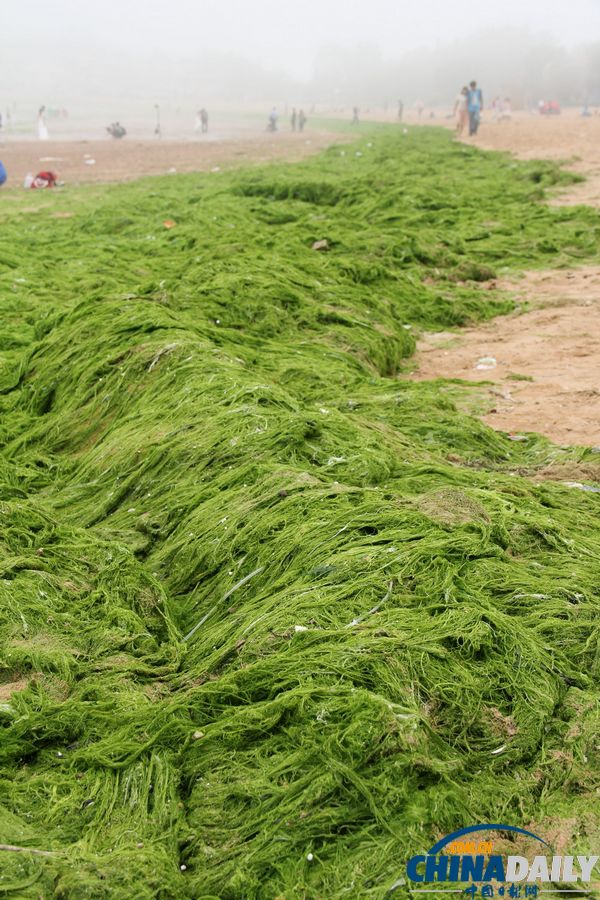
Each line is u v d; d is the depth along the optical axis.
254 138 40.44
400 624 3.18
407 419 5.57
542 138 27.73
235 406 5.18
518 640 3.13
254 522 4.07
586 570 3.66
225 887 2.35
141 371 5.93
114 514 4.75
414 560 3.55
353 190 15.30
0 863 2.34
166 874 2.36
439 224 12.85
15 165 26.03
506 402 6.22
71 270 10.15
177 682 3.25
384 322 7.83
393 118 66.69
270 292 7.77
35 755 2.90
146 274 9.57
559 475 4.85
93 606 3.78
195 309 7.30
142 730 2.90
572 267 10.62
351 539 3.80
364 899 2.30
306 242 10.86
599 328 8.15
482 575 3.52
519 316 8.80
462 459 5.11
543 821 2.58
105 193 17.91
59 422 5.89
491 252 11.12
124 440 5.21
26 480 5.23
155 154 30.00
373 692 2.84
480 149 24.30
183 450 4.86
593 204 14.43
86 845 2.46
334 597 3.37
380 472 4.56
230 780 2.67
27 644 3.41
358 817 2.49
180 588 4.00
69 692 3.20
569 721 2.89
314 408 5.39
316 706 2.78
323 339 7.22
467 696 2.90
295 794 2.54
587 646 3.19
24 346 7.43
